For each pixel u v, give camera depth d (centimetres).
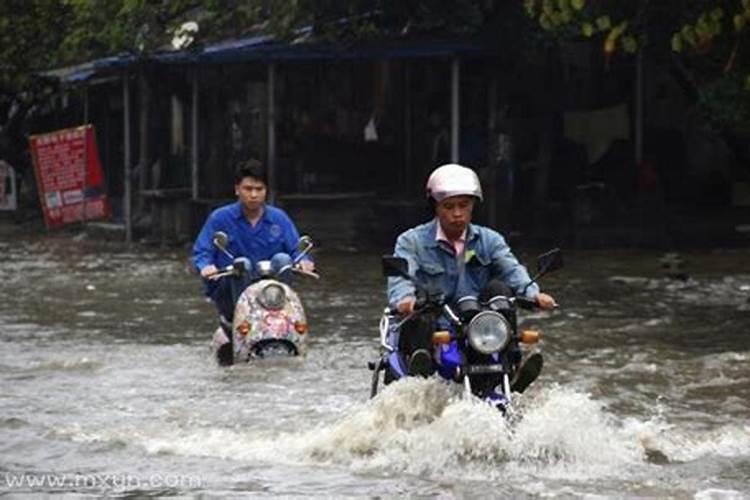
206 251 2833
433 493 1700
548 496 1684
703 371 2688
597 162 6012
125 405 2331
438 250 2014
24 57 7500
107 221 6912
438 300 1927
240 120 6338
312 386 2497
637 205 5628
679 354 2911
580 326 3341
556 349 2978
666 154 6156
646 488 1731
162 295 4147
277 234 2861
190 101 6600
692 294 4006
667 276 4441
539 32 5272
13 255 5734
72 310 3781
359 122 6162
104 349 3022
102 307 3850
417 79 6038
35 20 7400
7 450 1973
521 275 2000
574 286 4200
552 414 1919
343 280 4472
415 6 5428
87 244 6331
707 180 6181
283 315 2773
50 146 6369
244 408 2286
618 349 2977
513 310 1931
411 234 2030
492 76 5553
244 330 2756
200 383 2550
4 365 2791
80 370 2731
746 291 4066
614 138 6006
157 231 6297
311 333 3256
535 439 1881
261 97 6231
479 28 5362
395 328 2009
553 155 5969
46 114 8119
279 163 6103
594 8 4350
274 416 2214
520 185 5919
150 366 2772
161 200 6278
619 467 1845
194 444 2002
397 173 6162
